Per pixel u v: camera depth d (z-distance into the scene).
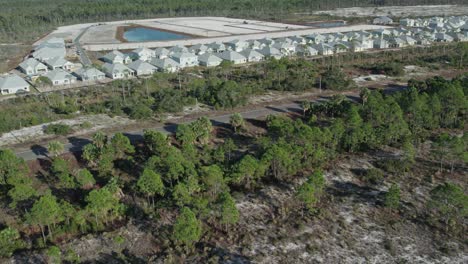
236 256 65.81
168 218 75.19
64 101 139.88
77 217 71.06
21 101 140.25
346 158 97.94
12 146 104.44
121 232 71.38
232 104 132.12
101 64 192.12
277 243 68.69
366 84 158.75
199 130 104.06
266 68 170.75
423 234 71.31
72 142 106.44
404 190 84.31
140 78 168.88
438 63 187.38
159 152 94.44
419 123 109.44
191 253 66.44
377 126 106.69
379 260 65.06
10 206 74.81
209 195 80.44
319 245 68.50
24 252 66.69
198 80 155.25
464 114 120.06
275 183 87.31
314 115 118.88
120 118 124.31
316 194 81.00
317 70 174.62
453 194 71.50
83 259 65.19
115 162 94.31
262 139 98.69
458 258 65.44
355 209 78.19
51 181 88.00
